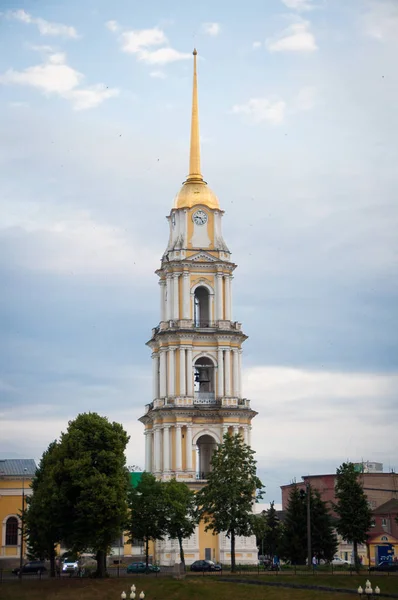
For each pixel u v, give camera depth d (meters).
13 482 166.88
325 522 154.38
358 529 144.88
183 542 155.38
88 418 127.94
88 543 122.44
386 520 196.88
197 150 173.88
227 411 160.75
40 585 116.56
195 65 178.75
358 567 136.00
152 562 160.25
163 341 164.12
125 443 129.25
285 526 156.12
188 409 159.50
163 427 160.62
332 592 107.94
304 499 154.88
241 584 115.00
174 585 114.00
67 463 123.88
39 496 127.94
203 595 110.06
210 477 135.75
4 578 129.00
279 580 117.50
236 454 135.88
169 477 157.88
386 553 162.12
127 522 130.88
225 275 166.88
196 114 175.88
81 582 117.44
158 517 137.25
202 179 172.88
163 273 170.00
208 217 169.12
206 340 164.12
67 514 124.44
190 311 164.50
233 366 164.12
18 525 165.75
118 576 124.94
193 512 142.12
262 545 181.62
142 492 139.38
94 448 126.50
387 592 108.06
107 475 125.19
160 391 164.00
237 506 133.25
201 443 166.38
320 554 154.75
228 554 155.38
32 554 149.38
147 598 109.62
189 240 167.62
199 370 167.38
